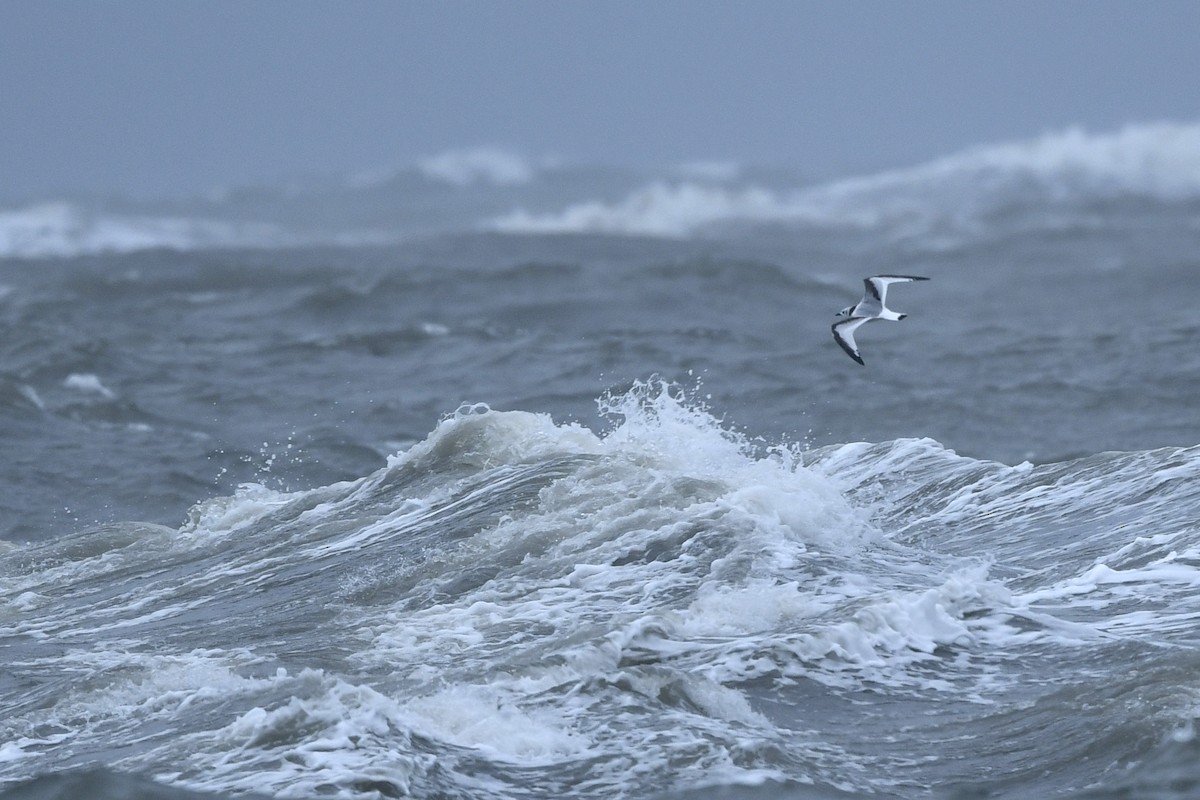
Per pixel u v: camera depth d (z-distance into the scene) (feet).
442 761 92.22
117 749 98.37
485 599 129.29
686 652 111.14
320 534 162.20
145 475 250.37
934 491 169.68
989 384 316.19
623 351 361.71
